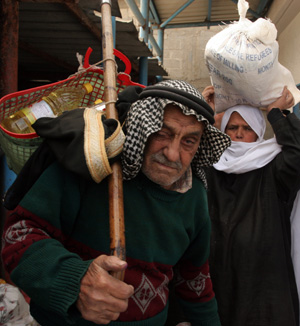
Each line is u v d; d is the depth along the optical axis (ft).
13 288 5.64
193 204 3.84
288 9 12.97
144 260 3.37
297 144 5.37
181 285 4.42
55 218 3.03
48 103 3.86
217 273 5.38
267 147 5.83
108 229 3.21
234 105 6.20
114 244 2.76
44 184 3.02
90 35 10.41
